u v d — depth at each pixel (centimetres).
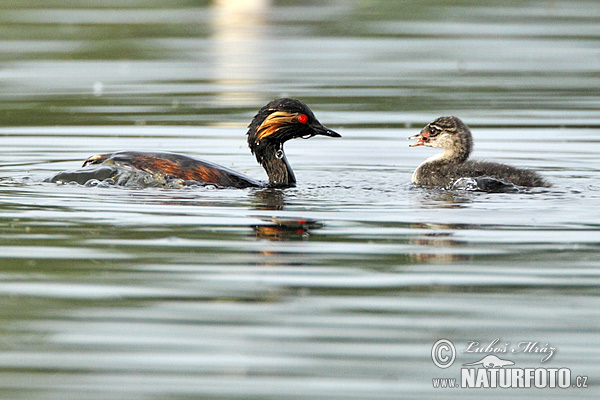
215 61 3038
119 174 1458
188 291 991
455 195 1437
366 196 1430
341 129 2136
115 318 923
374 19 3962
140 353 852
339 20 3941
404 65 2983
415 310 939
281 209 1329
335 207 1345
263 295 980
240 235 1188
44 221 1248
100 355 847
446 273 1041
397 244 1148
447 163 1606
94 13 4047
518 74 2825
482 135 2055
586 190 1466
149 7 4272
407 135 2067
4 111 2306
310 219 1270
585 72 2853
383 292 987
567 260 1081
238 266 1067
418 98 2486
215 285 1007
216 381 803
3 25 3703
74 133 2066
